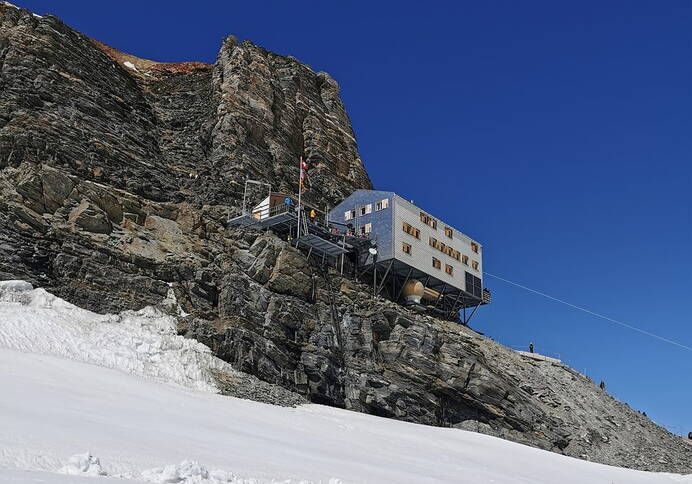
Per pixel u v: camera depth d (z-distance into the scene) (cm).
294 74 9700
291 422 4247
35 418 2408
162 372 4569
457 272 8238
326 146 9294
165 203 6406
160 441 2523
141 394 3794
